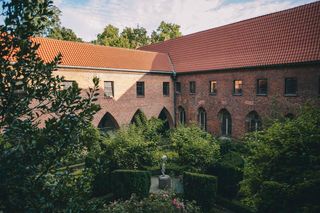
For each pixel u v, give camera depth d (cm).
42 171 290
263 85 2216
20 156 269
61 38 4112
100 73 2462
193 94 2795
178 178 1716
